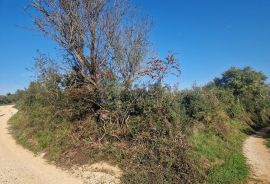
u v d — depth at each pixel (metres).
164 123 11.80
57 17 14.47
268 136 23.72
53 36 14.62
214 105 21.45
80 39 14.52
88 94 14.09
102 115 13.34
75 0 14.25
